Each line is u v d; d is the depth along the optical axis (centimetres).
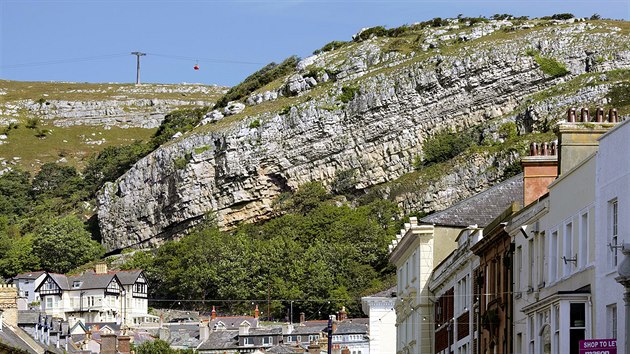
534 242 6034
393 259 10631
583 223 5300
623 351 4678
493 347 6938
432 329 9200
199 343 19900
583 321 5156
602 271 4978
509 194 9394
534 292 5997
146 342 16612
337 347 15300
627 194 4753
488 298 7075
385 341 13100
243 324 19312
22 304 13462
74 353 11844
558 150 6197
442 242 9244
